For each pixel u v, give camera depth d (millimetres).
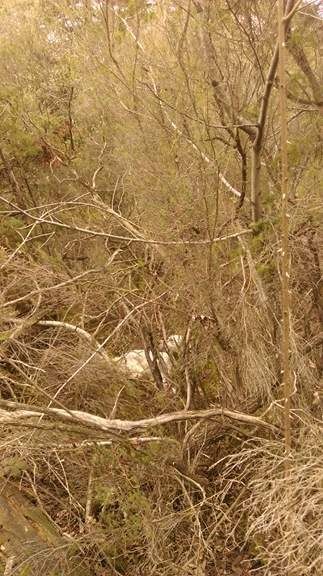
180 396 2824
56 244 3537
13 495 2574
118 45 2877
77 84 3768
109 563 2328
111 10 2734
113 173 3512
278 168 2518
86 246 3432
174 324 2791
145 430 2559
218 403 2850
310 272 2619
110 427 2299
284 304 2021
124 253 3232
